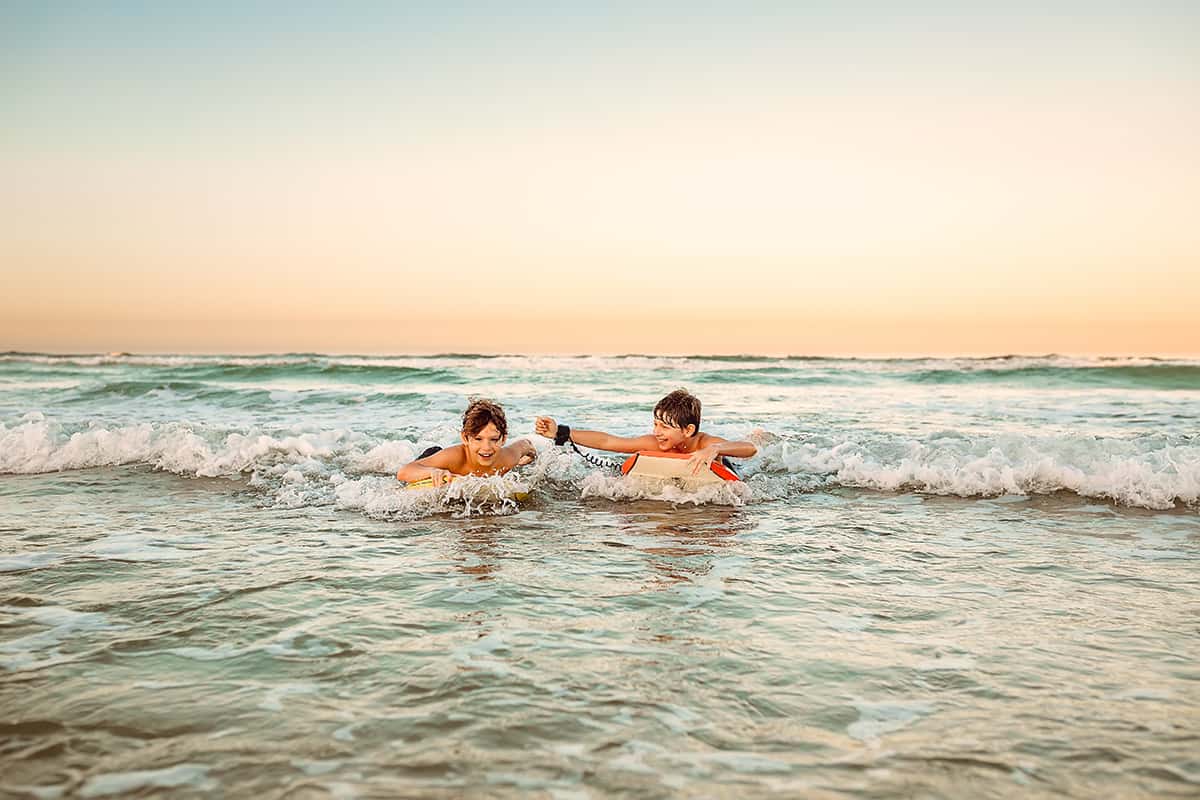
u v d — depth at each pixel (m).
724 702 2.60
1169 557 4.51
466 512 5.69
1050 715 2.51
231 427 9.06
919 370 22.17
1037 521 5.44
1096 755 2.25
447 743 2.30
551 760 2.21
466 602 3.63
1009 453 7.26
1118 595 3.80
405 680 2.75
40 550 4.54
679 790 2.05
